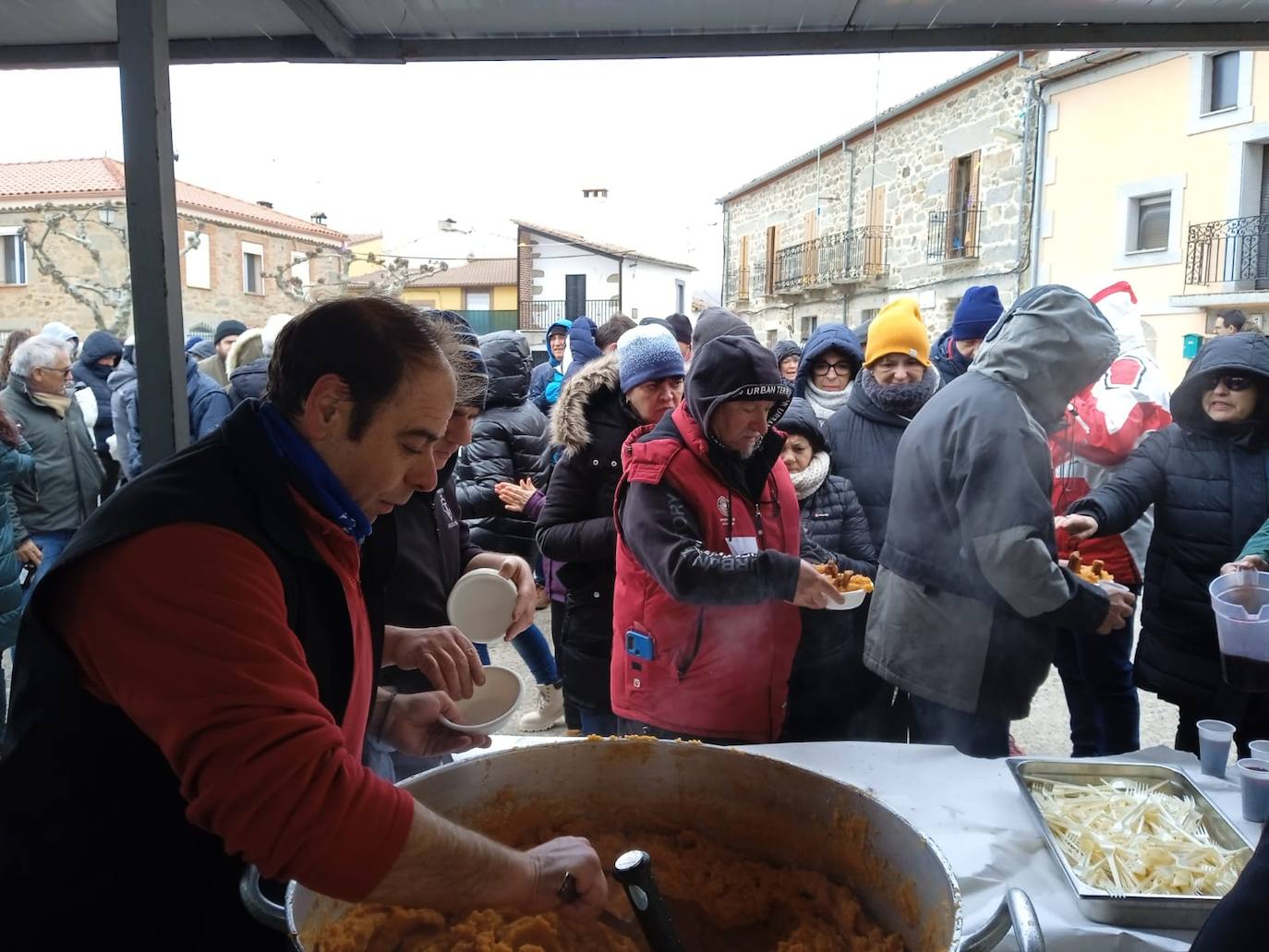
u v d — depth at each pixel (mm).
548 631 4328
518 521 3141
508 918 1031
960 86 12711
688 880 1162
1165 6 1969
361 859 720
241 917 872
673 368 2295
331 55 2043
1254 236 9758
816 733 2316
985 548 1739
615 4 1868
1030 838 1328
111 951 813
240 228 20734
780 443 1836
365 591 1035
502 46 2037
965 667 1886
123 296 17141
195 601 727
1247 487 2164
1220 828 1329
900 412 2654
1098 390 2840
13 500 3787
